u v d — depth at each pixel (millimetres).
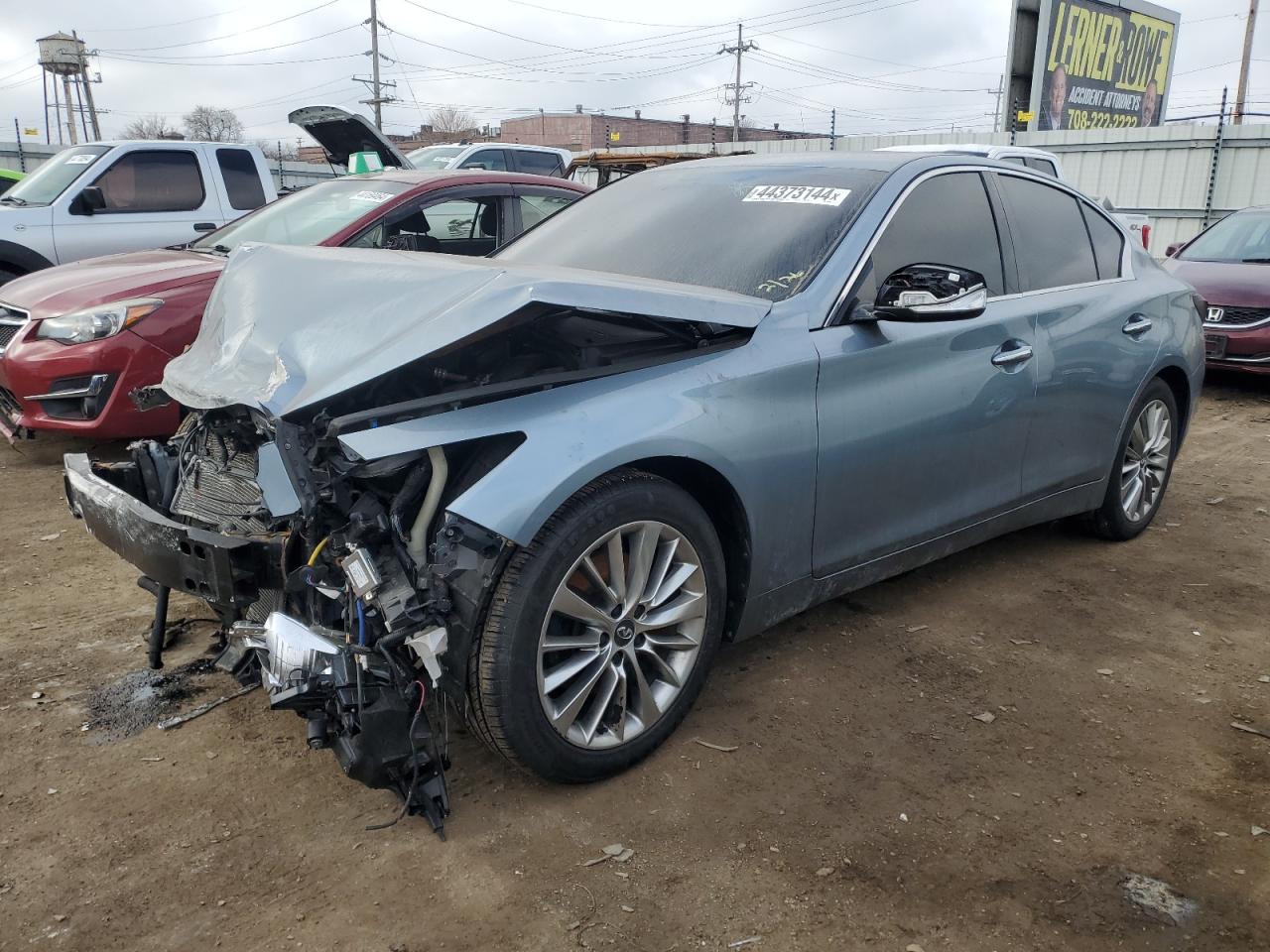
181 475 3264
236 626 2590
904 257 3518
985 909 2346
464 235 6773
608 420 2656
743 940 2244
